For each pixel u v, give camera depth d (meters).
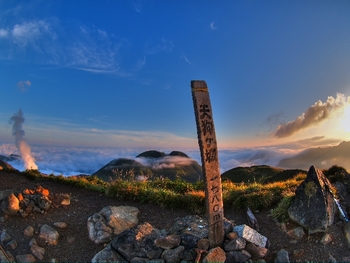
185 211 3.00
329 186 2.70
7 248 2.29
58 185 3.53
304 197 2.58
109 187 3.41
